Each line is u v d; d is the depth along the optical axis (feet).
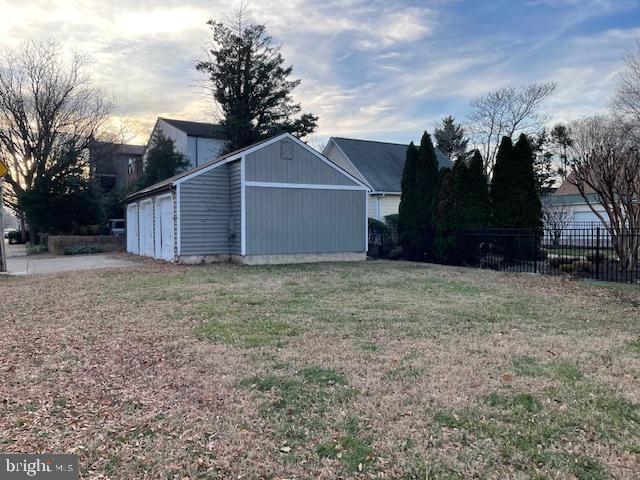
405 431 9.71
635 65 68.49
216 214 48.08
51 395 11.89
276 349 15.78
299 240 49.52
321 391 11.94
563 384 12.40
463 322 19.86
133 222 67.36
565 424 10.00
